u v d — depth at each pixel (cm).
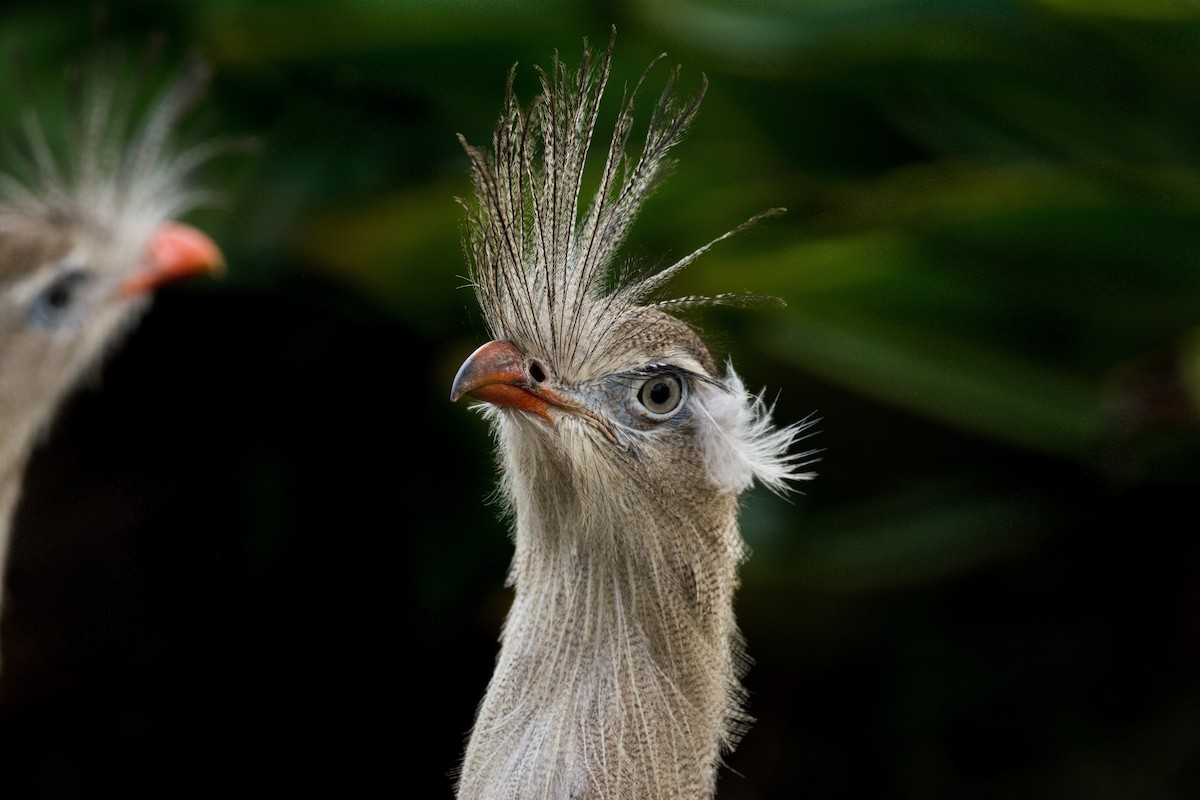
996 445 1081
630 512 555
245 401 1154
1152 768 1132
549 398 555
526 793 537
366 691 1197
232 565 1149
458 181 954
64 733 1178
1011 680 1162
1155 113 1016
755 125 1070
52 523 1131
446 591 1094
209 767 1204
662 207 946
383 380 1131
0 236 901
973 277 971
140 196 967
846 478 1103
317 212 1062
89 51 1123
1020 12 962
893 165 1083
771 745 1155
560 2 992
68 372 915
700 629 563
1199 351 922
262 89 1128
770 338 1016
